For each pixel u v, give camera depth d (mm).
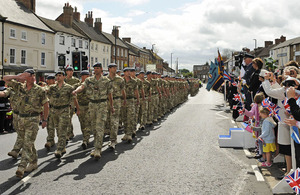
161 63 105000
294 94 4008
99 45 49812
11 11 32375
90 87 6719
